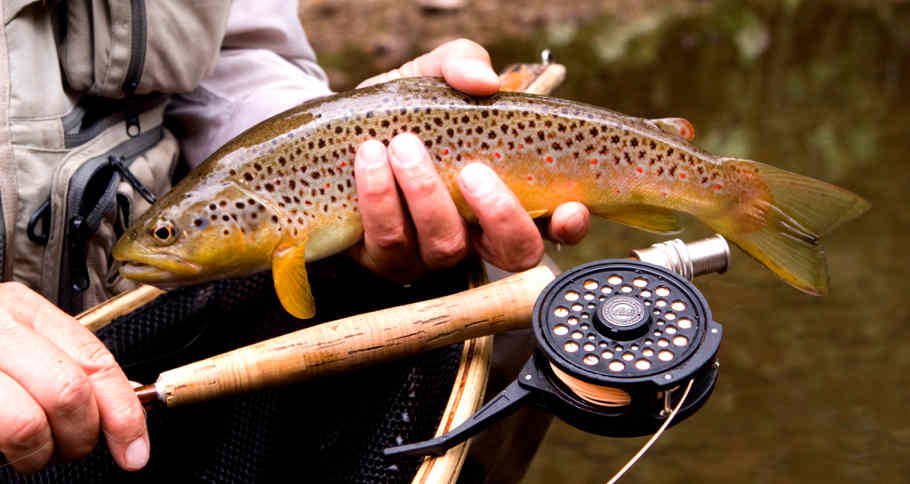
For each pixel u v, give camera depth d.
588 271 0.87
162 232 0.99
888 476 1.96
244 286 1.08
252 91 1.41
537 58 4.38
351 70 4.23
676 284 0.85
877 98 3.90
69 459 0.80
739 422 2.14
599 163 1.08
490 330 0.91
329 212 1.02
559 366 0.79
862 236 2.85
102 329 1.01
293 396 1.01
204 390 0.84
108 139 1.24
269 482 1.01
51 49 1.17
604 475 2.01
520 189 1.06
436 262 1.04
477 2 4.87
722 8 5.10
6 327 0.80
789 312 2.52
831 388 2.23
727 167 1.12
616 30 4.76
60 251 1.18
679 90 4.00
